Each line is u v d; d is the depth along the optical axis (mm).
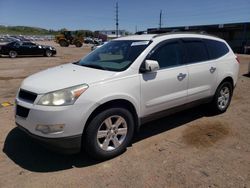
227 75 5688
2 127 5070
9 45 22734
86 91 3523
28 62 18766
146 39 4559
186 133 4863
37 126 3463
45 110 3396
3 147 4262
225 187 3250
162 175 3498
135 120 4191
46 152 4117
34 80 3920
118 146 3955
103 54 4715
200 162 3830
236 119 5617
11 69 14438
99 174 3527
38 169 3646
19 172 3566
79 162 3828
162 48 4516
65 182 3350
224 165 3750
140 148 4262
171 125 5250
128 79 3938
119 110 3846
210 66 5273
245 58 24531
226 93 5926
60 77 3840
